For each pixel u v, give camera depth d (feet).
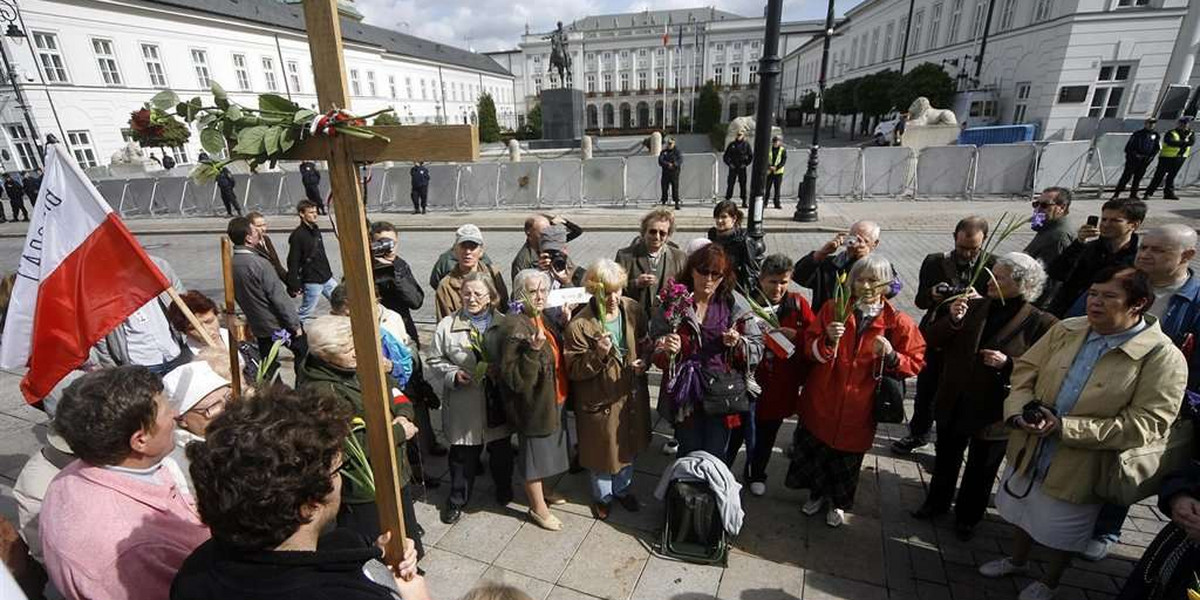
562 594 8.97
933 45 113.80
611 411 10.00
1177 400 6.84
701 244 12.48
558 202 49.34
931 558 9.54
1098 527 8.60
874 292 9.03
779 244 33.40
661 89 238.48
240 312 14.70
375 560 4.75
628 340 10.14
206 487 3.69
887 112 104.42
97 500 4.84
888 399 9.23
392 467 5.56
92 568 4.66
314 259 19.58
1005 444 9.07
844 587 8.96
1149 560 6.88
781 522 10.53
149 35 93.09
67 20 81.66
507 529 10.51
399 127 4.50
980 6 96.32
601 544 10.06
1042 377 8.03
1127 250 11.29
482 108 152.66
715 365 9.57
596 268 9.66
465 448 10.59
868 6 146.00
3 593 2.60
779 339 9.90
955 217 37.32
